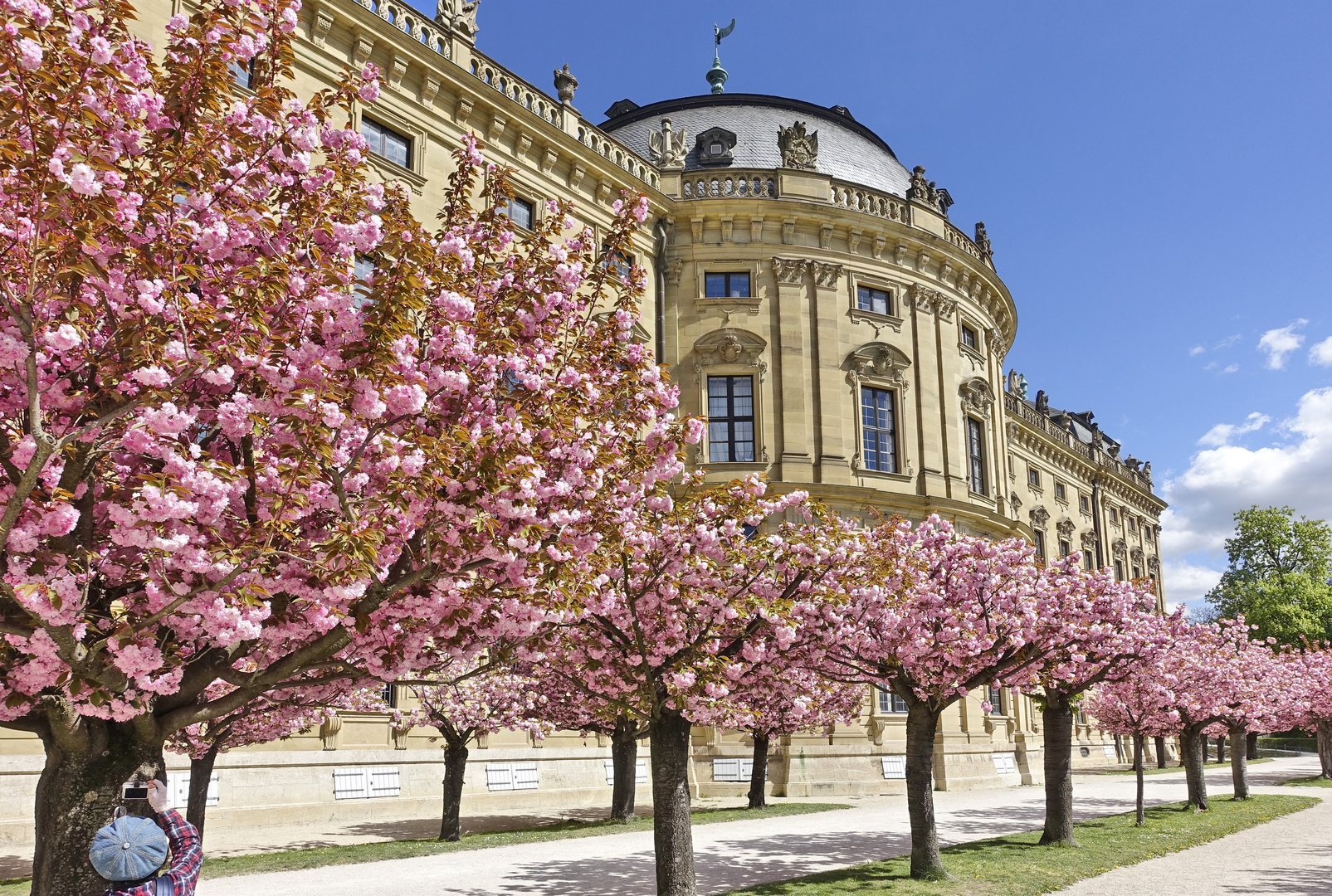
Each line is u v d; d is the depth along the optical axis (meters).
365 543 7.57
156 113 8.68
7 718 8.59
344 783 25.59
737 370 38.22
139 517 7.07
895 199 42.81
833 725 32.47
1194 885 16.66
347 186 10.14
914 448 40.41
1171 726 31.17
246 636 7.80
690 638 13.11
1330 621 72.12
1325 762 47.62
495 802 29.23
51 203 6.84
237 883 15.23
